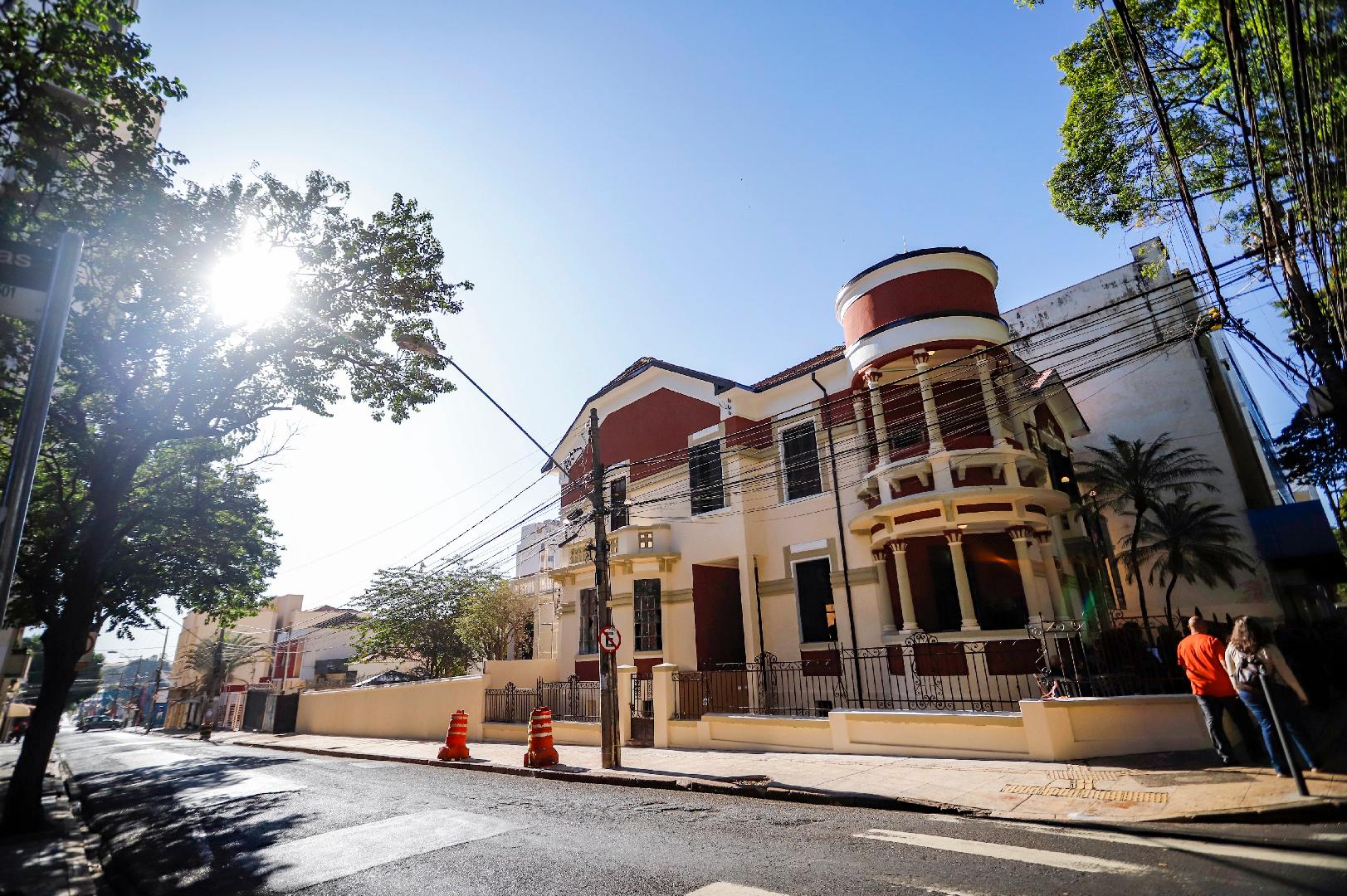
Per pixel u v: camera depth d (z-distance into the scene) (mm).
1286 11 4562
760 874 5938
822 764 11609
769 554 20172
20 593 15773
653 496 22688
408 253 13031
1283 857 5508
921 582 17484
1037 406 20891
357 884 6344
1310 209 6320
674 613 20812
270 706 35625
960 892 5219
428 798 10844
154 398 12008
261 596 21734
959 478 16484
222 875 7066
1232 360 31922
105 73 8883
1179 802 7367
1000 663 15062
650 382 23859
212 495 16062
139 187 9805
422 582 33375
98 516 11977
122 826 10578
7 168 9031
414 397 14719
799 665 17391
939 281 17344
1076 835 6766
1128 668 12398
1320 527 22625
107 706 104938
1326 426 21672
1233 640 8336
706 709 17359
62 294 4480
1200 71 12969
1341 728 11125
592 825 8375
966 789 8961
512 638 33844
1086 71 14797
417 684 24062
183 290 10719
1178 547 23078
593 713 18750
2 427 11320
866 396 18203
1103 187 15469
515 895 5746
